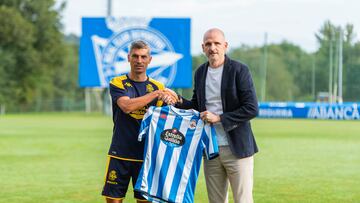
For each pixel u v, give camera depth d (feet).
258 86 112.68
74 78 233.76
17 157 45.01
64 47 191.72
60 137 64.34
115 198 20.51
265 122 93.30
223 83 19.63
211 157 19.84
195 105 20.95
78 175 35.55
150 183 20.17
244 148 19.84
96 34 94.12
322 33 109.91
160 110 20.22
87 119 112.98
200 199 28.17
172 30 93.04
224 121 19.47
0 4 181.27
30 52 177.27
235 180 20.08
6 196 28.99
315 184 32.53
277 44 114.73
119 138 20.51
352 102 106.42
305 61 111.75
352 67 107.04
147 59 20.52
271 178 34.58
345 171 37.50
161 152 20.17
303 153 47.91
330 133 69.77
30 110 172.76
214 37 19.49
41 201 27.78
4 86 171.83
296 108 97.81
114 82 20.56
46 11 183.93
